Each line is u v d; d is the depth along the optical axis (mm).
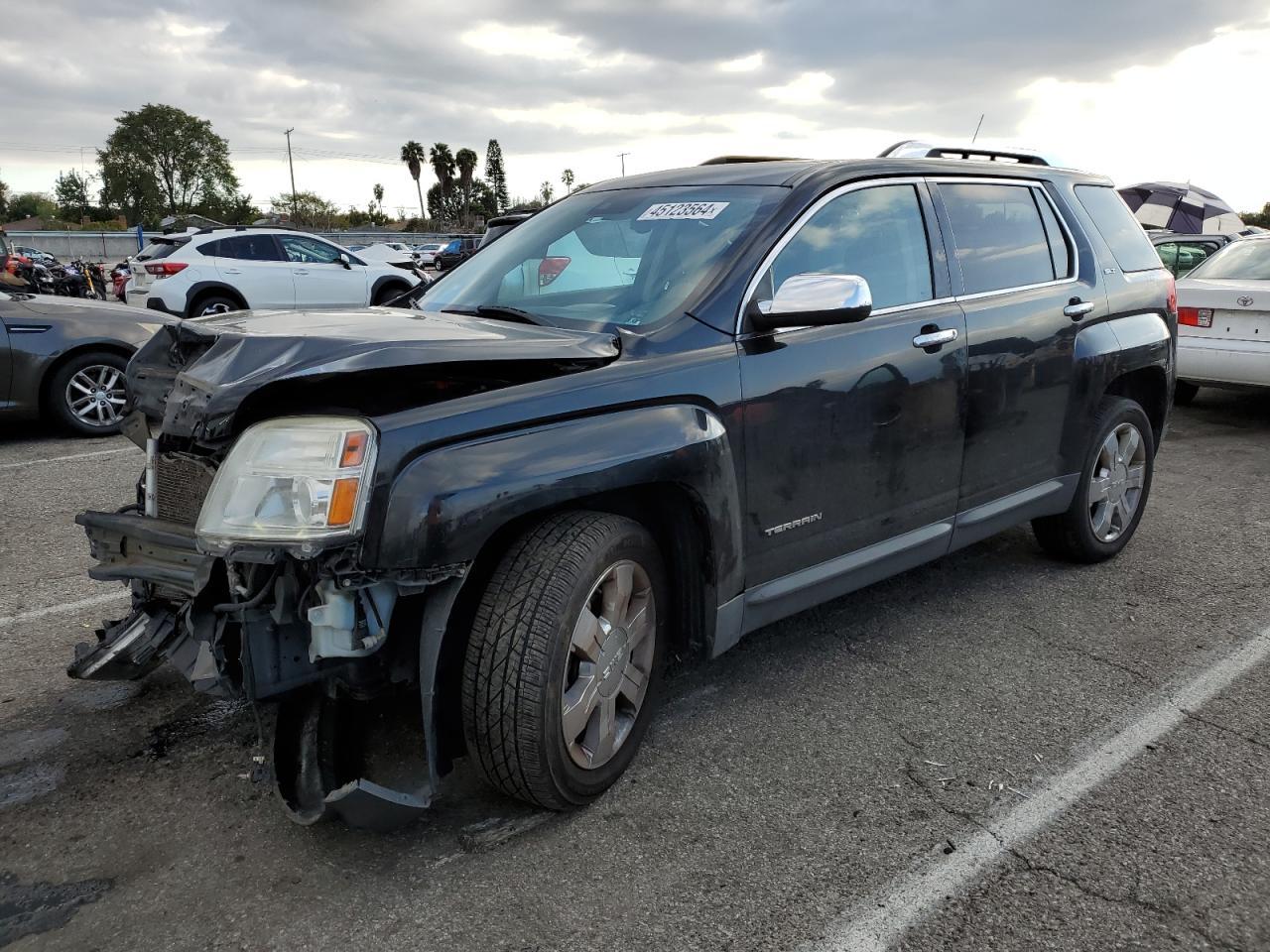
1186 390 8898
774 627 3834
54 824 2488
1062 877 2295
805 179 3201
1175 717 3094
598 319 2947
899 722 3055
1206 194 16969
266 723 2307
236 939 2074
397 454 2139
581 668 2457
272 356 2234
